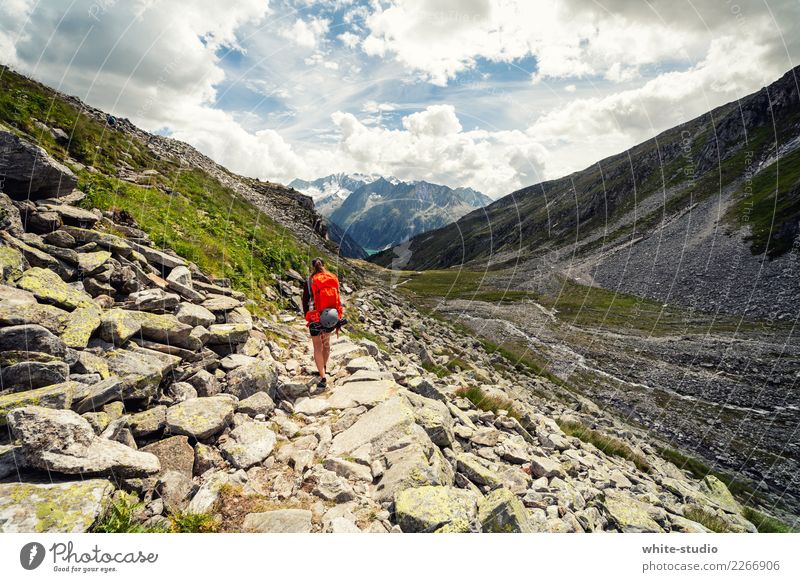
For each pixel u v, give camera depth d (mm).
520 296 68500
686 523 6223
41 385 4371
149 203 13758
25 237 6629
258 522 3857
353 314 18672
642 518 5840
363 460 5199
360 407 6754
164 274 9188
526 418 9594
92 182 12297
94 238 7781
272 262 16875
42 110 16672
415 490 4402
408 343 17938
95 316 5703
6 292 5086
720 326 40250
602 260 97500
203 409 5387
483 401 9875
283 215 40562
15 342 4453
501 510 4316
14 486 3424
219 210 20250
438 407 7363
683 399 22781
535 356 30797
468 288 81375
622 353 32219
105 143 19281
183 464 4520
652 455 14711
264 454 4996
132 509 3670
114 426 4402
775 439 17906
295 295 14945
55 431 3756
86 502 3414
